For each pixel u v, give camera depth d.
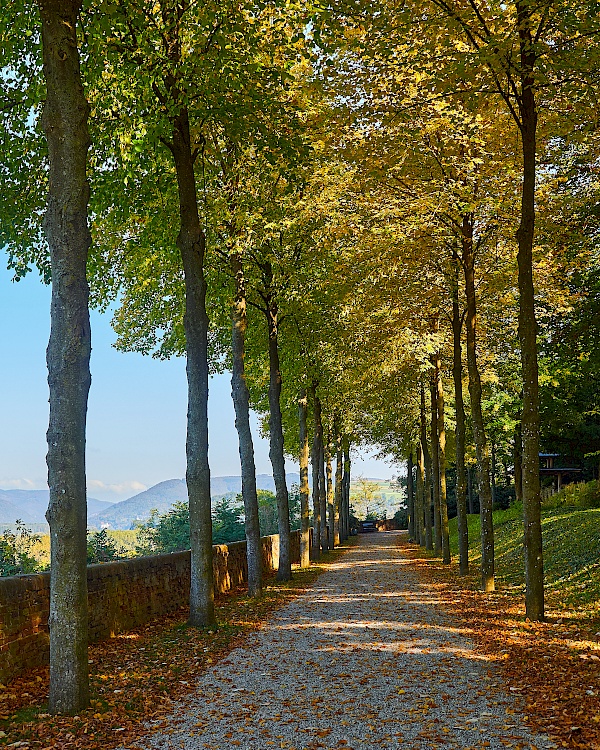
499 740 5.74
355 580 20.73
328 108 13.37
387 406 30.56
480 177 14.73
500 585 16.50
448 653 9.34
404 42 11.44
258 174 15.38
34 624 8.91
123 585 11.95
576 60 10.45
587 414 28.81
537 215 15.19
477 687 7.46
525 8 10.33
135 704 7.15
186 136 12.20
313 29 10.36
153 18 10.88
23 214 12.62
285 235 18.38
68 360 7.20
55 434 7.14
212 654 9.77
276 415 21.06
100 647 10.36
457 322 19.69
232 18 10.62
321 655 9.59
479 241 16.64
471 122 13.93
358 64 12.71
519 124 11.74
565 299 16.70
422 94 12.73
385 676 8.19
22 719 6.63
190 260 12.20
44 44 7.35
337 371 24.03
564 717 6.13
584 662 8.04
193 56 10.95
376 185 15.73
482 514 16.02
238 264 17.22
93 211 13.32
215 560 17.94
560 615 11.40
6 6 9.88
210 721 6.60
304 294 19.27
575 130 13.04
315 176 15.86
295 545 30.30
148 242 14.95
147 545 31.86
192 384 12.15
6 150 11.93
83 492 7.23
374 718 6.55
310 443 36.75
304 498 26.73
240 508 37.53
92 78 10.78
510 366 23.78
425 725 6.26
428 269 18.39
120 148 11.18
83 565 7.14
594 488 26.62
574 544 17.73
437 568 23.09
